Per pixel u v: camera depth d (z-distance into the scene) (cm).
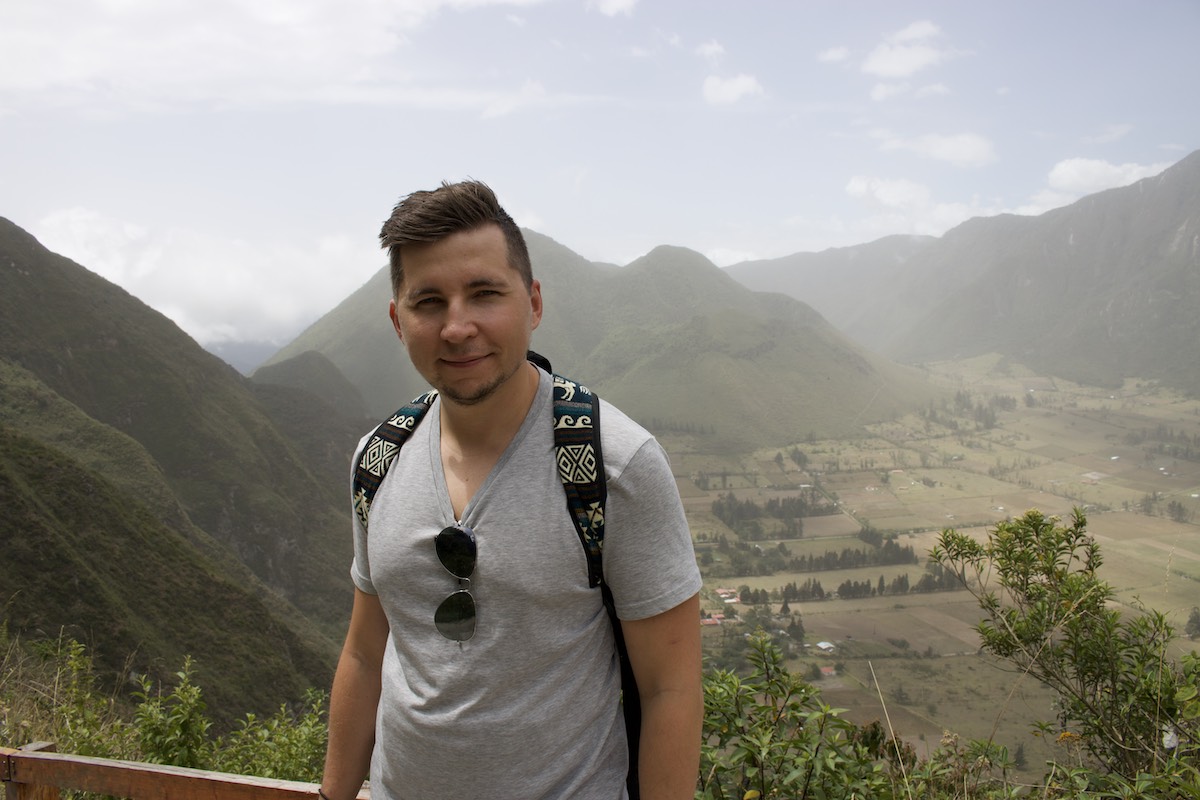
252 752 572
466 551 145
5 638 680
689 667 150
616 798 154
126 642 3703
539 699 146
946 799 298
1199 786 238
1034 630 384
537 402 155
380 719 168
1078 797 278
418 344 148
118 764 242
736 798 274
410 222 145
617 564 145
